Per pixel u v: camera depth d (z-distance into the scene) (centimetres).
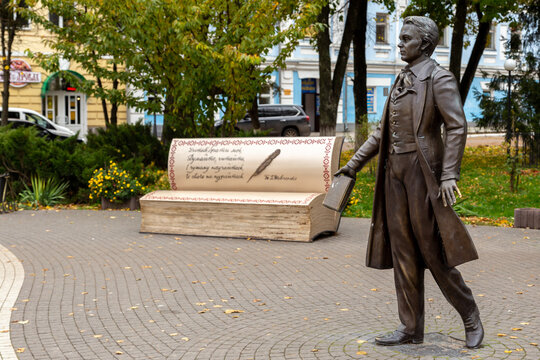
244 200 1088
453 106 479
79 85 1616
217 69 1482
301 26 1491
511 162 1814
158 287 768
